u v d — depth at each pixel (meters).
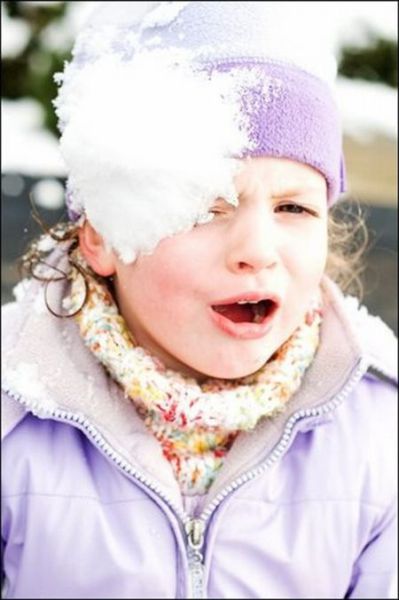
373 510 1.47
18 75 2.72
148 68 1.27
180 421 1.35
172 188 1.21
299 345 1.41
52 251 1.47
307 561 1.43
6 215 2.12
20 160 2.44
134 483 1.40
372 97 2.76
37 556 1.39
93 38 1.38
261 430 1.41
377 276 2.02
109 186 1.22
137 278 1.30
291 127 1.27
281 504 1.44
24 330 1.41
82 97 1.27
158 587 1.39
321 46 1.35
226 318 1.28
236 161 1.23
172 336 1.30
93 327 1.38
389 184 2.34
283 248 1.27
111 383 1.41
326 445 1.47
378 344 1.52
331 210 1.66
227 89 1.25
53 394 1.38
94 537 1.39
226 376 1.30
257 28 1.31
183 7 1.33
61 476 1.40
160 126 1.22
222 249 1.25
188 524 1.38
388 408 1.54
